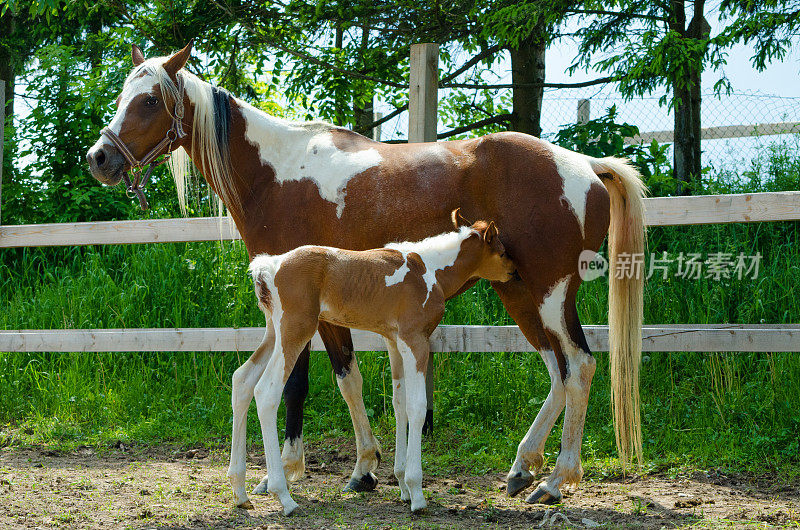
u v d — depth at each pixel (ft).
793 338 14.58
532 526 10.96
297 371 13.28
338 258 11.45
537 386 18.26
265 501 12.29
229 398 19.08
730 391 17.03
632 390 13.03
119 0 32.17
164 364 20.84
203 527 10.72
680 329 15.28
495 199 12.84
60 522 10.83
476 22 29.76
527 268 12.69
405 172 13.23
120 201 28.73
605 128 24.72
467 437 16.94
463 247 12.06
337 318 11.71
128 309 22.26
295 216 13.75
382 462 15.51
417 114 17.90
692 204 15.21
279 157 14.11
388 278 11.51
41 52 30.71
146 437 17.67
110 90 28.81
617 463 14.79
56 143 29.43
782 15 23.73
